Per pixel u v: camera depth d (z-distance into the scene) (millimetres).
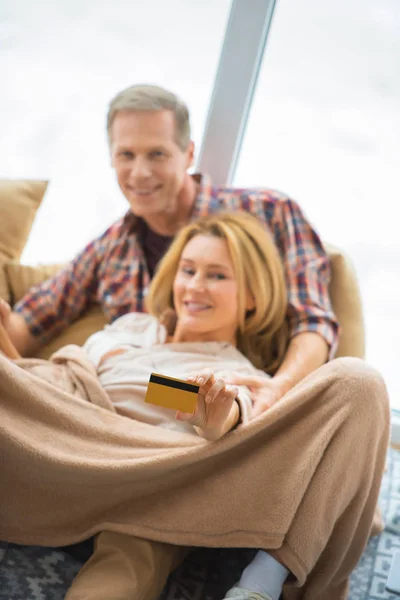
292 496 1391
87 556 1521
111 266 2004
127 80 2367
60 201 2432
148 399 1331
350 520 1458
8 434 1414
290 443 1438
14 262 2078
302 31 2264
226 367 1697
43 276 2088
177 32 2334
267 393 1609
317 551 1400
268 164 2311
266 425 1445
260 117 2305
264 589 1363
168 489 1475
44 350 2004
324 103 2270
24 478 1471
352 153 2266
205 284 1747
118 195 2410
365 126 2252
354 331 1940
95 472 1433
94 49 2371
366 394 1445
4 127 2420
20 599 1358
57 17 2373
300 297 1859
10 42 2389
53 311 2012
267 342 1844
